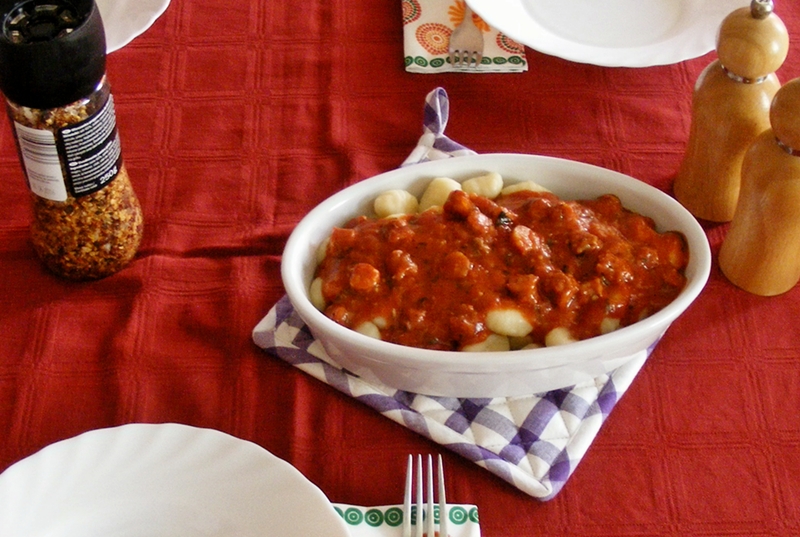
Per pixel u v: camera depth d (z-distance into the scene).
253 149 1.07
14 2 0.77
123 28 1.11
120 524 0.72
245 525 0.71
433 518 0.74
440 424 0.82
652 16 1.14
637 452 0.82
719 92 0.89
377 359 0.77
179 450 0.75
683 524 0.78
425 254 0.82
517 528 0.77
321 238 0.87
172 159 1.06
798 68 1.16
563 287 0.80
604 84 1.14
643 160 1.06
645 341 0.79
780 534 0.77
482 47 1.16
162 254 0.96
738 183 0.94
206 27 1.20
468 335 0.79
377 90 1.13
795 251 0.88
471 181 0.90
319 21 1.21
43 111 0.78
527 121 1.10
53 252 0.90
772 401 0.86
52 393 0.86
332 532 0.69
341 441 0.83
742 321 0.91
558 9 1.15
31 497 0.72
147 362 0.88
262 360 0.88
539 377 0.79
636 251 0.83
